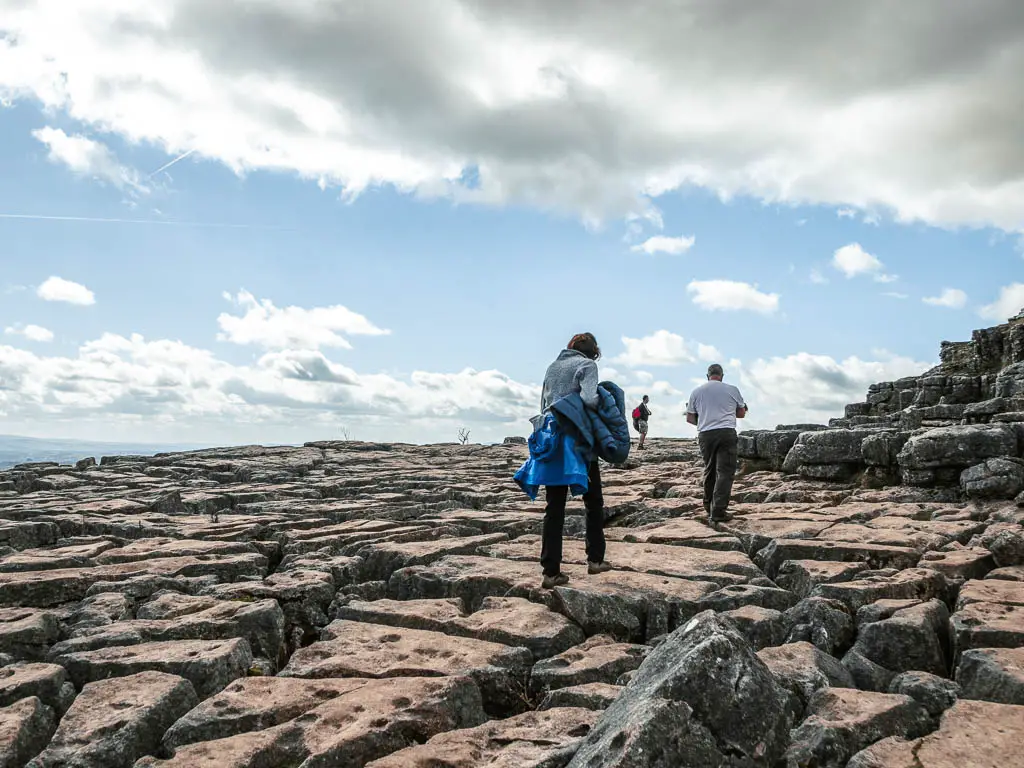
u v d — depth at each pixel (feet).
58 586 22.44
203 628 18.03
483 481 56.80
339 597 22.49
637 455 81.15
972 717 11.75
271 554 29.71
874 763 10.18
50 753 11.92
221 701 13.55
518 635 17.39
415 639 17.49
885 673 15.29
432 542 28.81
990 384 96.58
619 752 9.12
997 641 15.26
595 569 22.81
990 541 24.43
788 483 42.73
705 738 9.62
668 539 28.81
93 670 15.25
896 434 39.78
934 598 19.77
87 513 39.70
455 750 11.41
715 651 10.53
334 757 11.39
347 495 51.26
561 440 20.92
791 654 15.10
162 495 43.68
